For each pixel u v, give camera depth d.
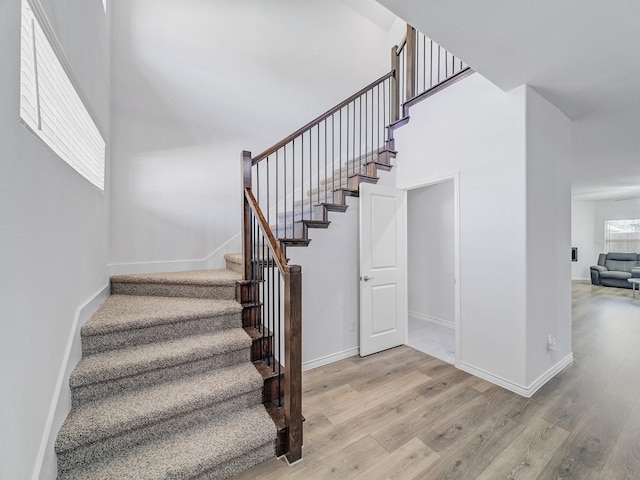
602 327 3.94
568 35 1.65
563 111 2.67
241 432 1.55
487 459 1.58
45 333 1.16
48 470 1.15
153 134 2.96
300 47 3.86
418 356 2.99
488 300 2.44
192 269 3.16
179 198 3.10
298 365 1.59
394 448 1.67
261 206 3.56
